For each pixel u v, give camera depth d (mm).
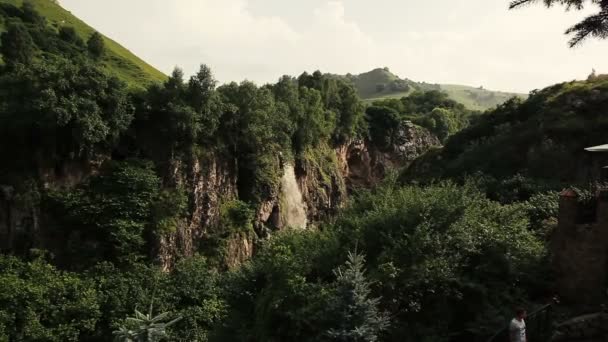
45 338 30906
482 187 29719
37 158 41219
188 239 48219
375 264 15727
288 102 69562
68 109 39844
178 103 48281
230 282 20797
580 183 28656
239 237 53500
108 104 43500
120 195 43531
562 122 34531
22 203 40125
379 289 14234
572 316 13211
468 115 137000
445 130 119000
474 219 16859
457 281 14430
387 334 13586
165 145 48125
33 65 41531
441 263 14711
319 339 12195
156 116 48531
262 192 58969
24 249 39938
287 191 65562
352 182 94000
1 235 39781
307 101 74000
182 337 33000
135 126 47906
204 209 51031
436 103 138250
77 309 33312
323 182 78062
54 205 41719
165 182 47625
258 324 15539
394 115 105250
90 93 41719
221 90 58688
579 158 31609
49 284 34688
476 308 14633
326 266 16766
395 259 15320
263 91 62969
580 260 14070
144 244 44250
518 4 9398
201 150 51562
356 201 21953
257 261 20625
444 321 14438
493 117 46250
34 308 32500
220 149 54312
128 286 37219
